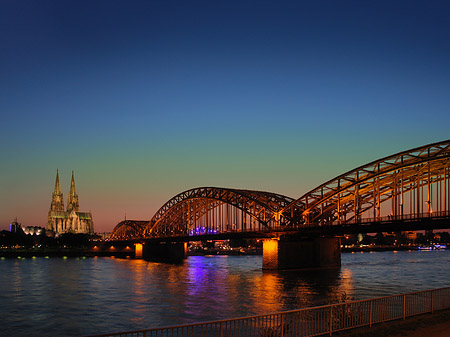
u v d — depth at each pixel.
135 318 61.16
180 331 48.78
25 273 132.62
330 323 27.28
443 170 109.88
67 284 102.62
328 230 120.25
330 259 144.62
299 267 138.00
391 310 35.56
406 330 27.94
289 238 137.50
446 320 30.53
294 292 83.19
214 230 180.75
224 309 66.06
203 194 184.12
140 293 85.94
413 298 35.97
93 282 107.06
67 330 55.03
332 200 132.88
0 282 106.88
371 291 83.69
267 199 156.25
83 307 70.38
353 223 114.31
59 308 69.81
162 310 66.44
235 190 164.75
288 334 28.62
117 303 73.88
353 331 28.16
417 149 105.06
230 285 96.75
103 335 20.33
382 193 126.06
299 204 143.75
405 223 103.12
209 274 127.88
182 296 80.50
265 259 138.38
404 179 117.31
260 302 71.81
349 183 125.00
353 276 114.88
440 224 97.88
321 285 94.31
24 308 70.06
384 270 134.75
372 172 116.06
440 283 97.38
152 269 151.50
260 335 25.22
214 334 43.22
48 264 180.50
